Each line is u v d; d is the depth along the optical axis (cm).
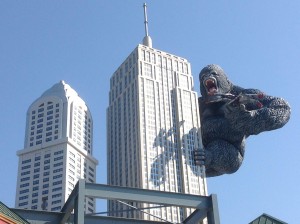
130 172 18675
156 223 4253
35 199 19962
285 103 7106
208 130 7019
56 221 3956
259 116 6775
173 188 18225
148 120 19412
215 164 6850
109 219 4144
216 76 7056
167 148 19125
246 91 7206
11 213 3572
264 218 5516
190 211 16700
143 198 3875
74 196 3784
